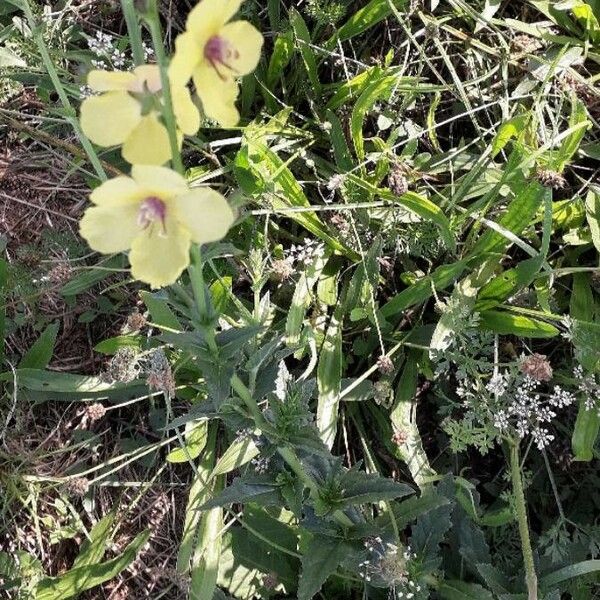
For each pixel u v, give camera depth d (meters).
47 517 0.26
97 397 0.27
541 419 0.23
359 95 0.28
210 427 0.26
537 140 0.28
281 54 0.28
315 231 0.26
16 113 0.27
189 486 0.27
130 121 0.12
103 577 0.25
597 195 0.26
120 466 0.25
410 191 0.26
